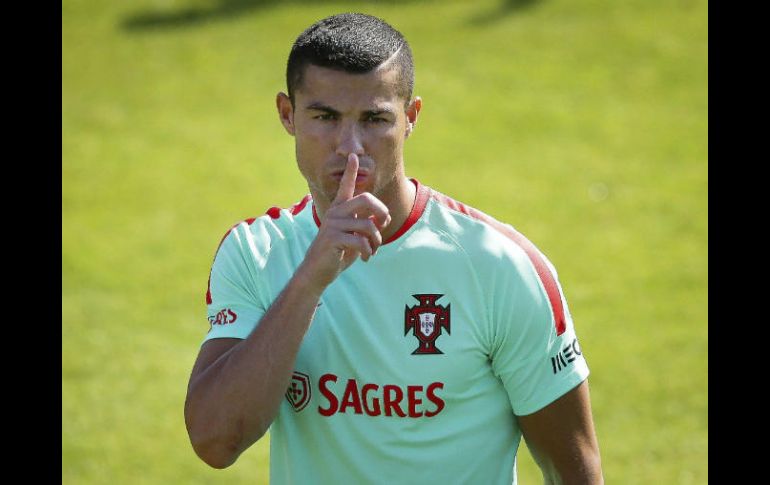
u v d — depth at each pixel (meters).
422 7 49.78
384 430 8.65
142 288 31.22
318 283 8.02
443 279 8.66
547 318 8.63
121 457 22.84
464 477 8.75
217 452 8.46
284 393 8.35
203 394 8.42
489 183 36.72
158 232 34.53
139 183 37.81
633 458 22.44
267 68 45.69
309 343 8.73
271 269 8.96
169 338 28.52
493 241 8.72
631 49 45.34
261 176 38.16
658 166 37.47
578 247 32.69
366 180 8.15
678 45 45.28
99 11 50.84
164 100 43.78
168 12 50.69
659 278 30.72
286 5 50.72
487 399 8.77
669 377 25.72
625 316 28.80
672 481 21.47
